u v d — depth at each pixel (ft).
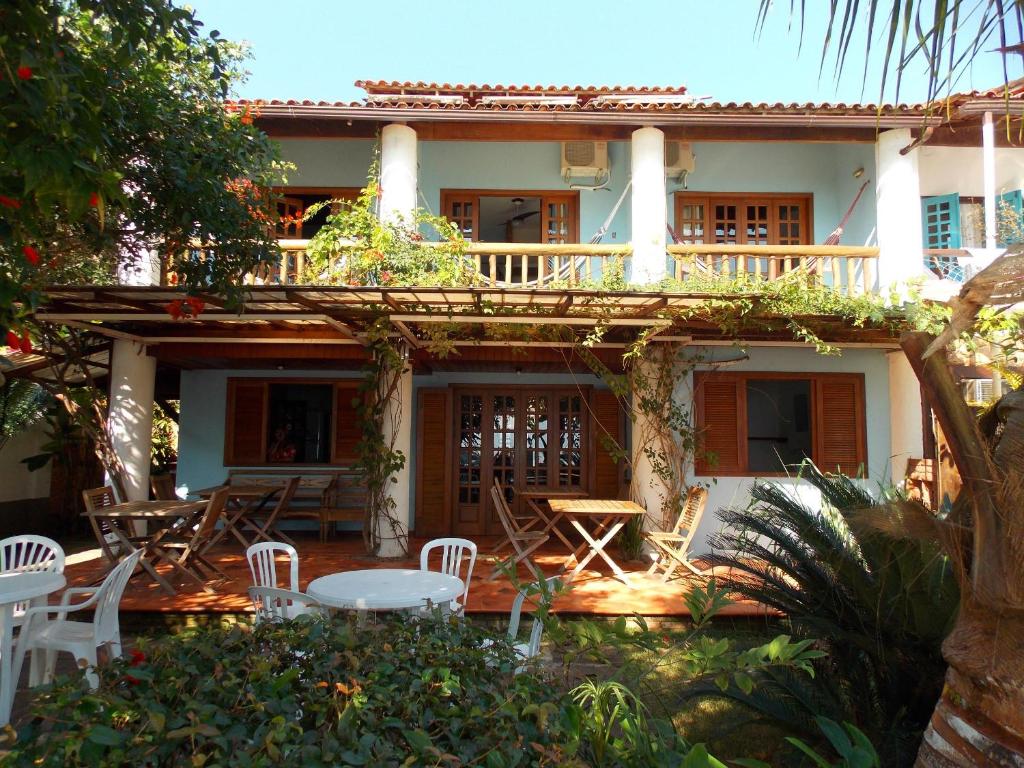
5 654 12.96
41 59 9.05
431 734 6.23
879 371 30.63
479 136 28.71
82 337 28.76
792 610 13.38
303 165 33.60
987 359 20.93
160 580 21.72
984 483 7.66
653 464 28.53
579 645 8.89
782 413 31.48
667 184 33.53
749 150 33.78
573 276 26.22
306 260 27.71
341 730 5.86
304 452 35.65
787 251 26.76
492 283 24.58
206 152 17.78
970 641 7.89
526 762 6.04
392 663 7.36
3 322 10.58
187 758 5.67
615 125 28.19
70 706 6.21
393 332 26.73
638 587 23.35
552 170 33.83
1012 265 6.77
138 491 28.66
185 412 35.24
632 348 27.02
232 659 7.41
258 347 29.99
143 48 16.31
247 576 24.26
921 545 10.95
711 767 6.15
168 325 27.78
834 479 13.87
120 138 15.93
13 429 34.01
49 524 38.22
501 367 33.99
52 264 19.89
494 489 25.34
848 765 6.57
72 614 20.22
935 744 8.04
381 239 24.54
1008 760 7.30
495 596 21.83
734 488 29.68
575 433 35.76
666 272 26.81
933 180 33.14
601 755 6.91
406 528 28.81
